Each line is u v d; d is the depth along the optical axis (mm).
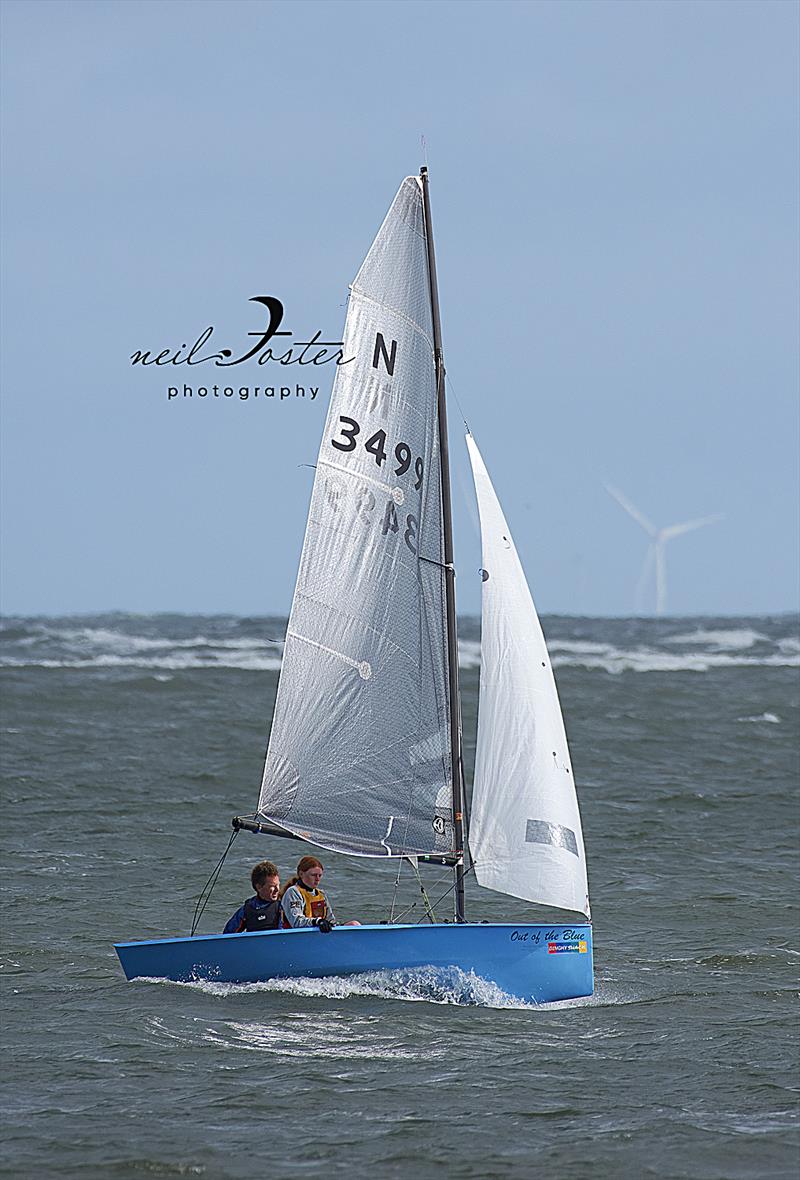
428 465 67688
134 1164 48062
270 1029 62094
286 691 67375
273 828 67375
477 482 67750
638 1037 62812
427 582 67625
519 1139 50781
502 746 65938
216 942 66625
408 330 67250
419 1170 48062
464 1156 49188
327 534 67188
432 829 67438
